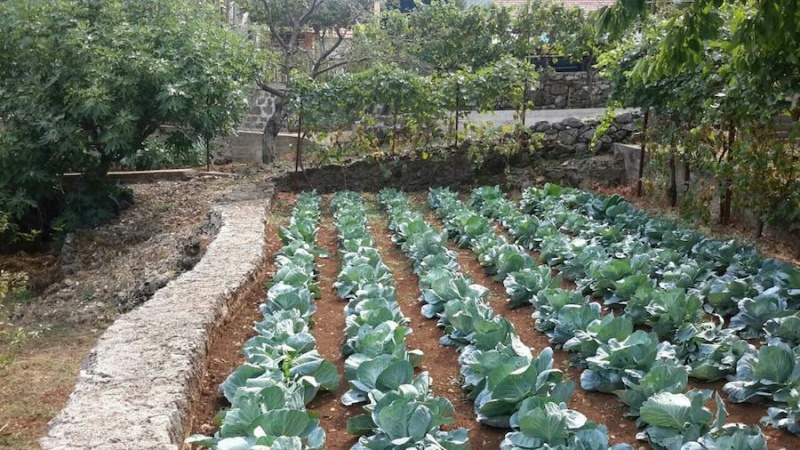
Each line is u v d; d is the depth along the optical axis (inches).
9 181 430.3
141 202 488.7
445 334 231.0
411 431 144.6
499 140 515.5
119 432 140.9
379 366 173.2
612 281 253.4
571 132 522.6
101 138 421.7
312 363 181.0
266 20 637.9
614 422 170.4
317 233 390.0
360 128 503.8
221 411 164.1
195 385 177.6
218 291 235.6
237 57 463.8
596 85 740.0
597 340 194.2
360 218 387.2
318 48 699.4
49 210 466.6
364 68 639.1
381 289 240.2
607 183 486.9
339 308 260.1
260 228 342.0
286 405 153.5
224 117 448.1
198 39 446.3
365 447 146.2
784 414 165.0
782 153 298.0
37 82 426.3
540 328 230.8
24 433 187.6
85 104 401.7
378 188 516.4
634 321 228.1
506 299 268.5
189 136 477.4
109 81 417.1
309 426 149.8
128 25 433.4
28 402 209.3
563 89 741.9
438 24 669.9
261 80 548.1
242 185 483.8
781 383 170.1
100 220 455.2
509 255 281.0
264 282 278.1
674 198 409.1
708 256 287.3
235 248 300.0
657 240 332.5
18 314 331.0
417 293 281.0
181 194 500.1
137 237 426.6
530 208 429.4
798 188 296.7
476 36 673.0
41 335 294.4
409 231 343.9
